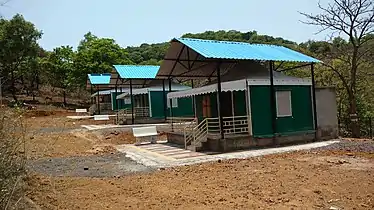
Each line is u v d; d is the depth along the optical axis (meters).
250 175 10.43
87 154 16.38
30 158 13.61
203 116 21.11
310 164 11.88
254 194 8.27
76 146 18.86
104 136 23.86
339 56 29.23
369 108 29.47
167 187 9.18
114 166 12.97
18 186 6.26
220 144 16.34
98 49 62.12
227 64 21.02
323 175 10.11
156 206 7.41
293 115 18.44
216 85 17.56
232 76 19.92
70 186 9.30
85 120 36.47
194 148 16.83
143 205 7.49
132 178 10.53
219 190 8.73
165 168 12.27
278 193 8.32
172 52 19.28
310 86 19.34
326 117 19.95
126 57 67.88
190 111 32.75
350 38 26.11
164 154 15.99
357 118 26.58
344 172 10.47
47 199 7.72
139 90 34.81
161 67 21.28
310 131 18.89
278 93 18.00
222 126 16.41
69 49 66.00
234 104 18.52
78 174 11.29
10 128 6.50
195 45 17.55
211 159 13.92
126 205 7.48
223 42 19.48
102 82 44.78
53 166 12.97
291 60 18.06
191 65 20.92
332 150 15.08
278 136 17.73
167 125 27.80
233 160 13.43
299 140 18.48
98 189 8.98
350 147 15.84
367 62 28.39
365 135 28.92
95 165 13.23
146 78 32.53
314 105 19.23
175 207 7.33
